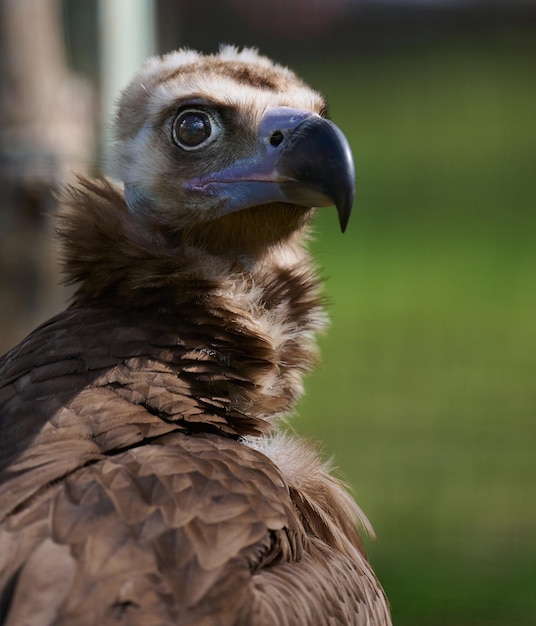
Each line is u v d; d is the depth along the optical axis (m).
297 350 10.64
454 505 21.19
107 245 10.30
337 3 50.44
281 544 8.45
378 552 19.78
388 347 28.39
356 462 22.64
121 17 14.85
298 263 11.00
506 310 30.75
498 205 39.91
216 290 10.16
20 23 14.12
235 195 10.75
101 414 8.98
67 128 14.43
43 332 9.86
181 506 8.21
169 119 10.98
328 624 8.26
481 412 24.80
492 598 18.34
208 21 47.09
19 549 7.98
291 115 10.74
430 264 33.97
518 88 49.50
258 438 9.80
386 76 50.31
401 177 42.50
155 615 7.48
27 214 14.28
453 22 52.03
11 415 9.12
